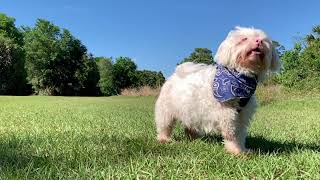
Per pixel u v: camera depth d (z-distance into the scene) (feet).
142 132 4.24
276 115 7.26
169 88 3.58
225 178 2.39
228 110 3.07
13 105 10.44
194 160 2.70
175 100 3.44
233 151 3.10
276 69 3.11
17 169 2.50
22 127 4.84
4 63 35.42
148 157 2.81
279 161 2.77
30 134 4.09
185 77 3.46
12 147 3.32
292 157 2.87
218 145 3.35
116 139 3.70
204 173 2.50
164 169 2.54
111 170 2.46
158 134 3.74
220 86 3.03
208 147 3.28
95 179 2.31
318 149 3.40
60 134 4.05
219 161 2.77
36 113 7.23
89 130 4.46
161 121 3.66
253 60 2.92
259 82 3.18
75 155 2.89
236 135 3.17
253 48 2.90
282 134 4.37
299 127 5.16
